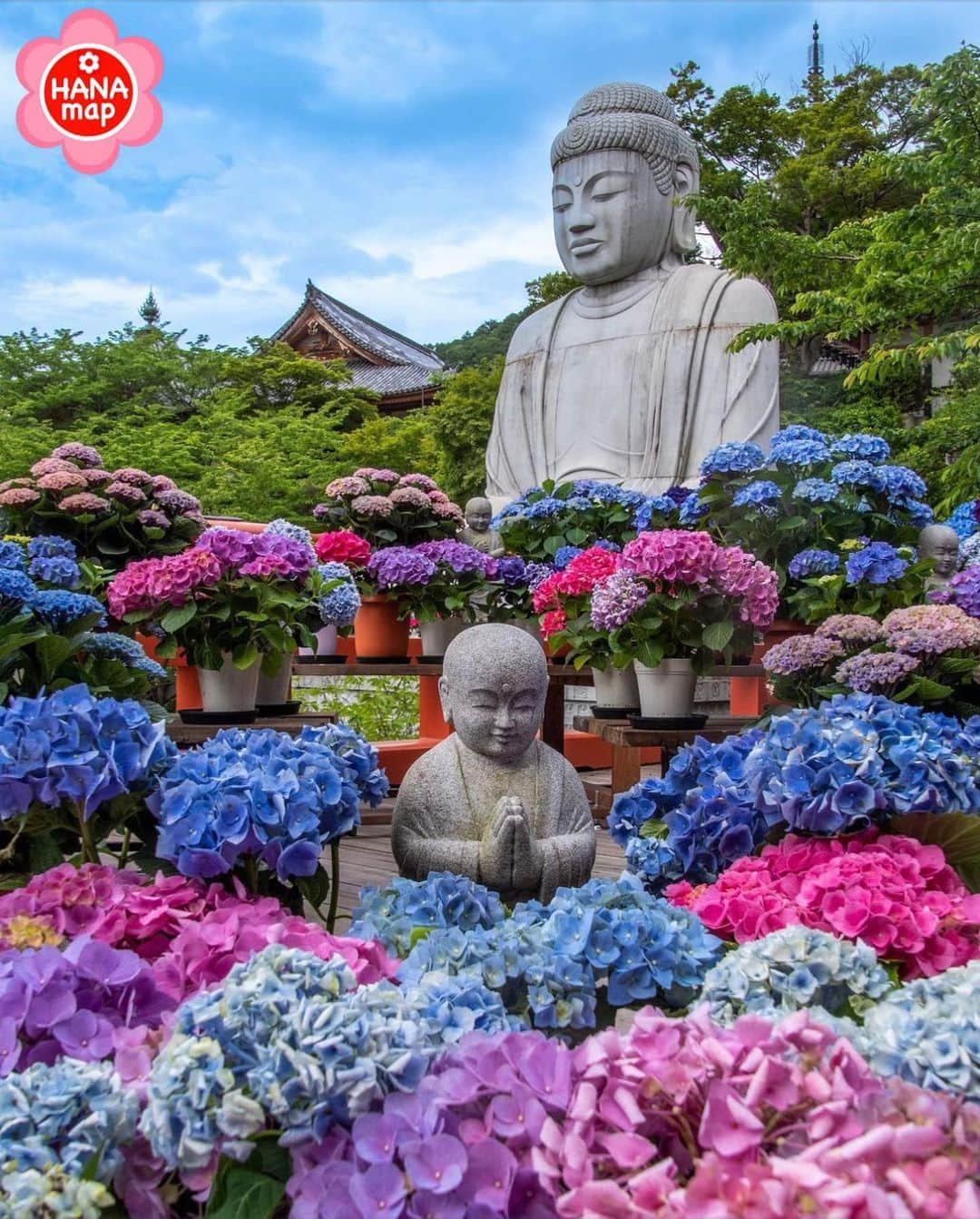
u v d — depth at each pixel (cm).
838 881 202
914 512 433
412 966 175
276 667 357
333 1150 130
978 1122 116
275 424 1666
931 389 1149
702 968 186
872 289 677
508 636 251
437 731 524
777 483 430
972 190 630
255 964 145
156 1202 135
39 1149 127
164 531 517
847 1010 170
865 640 319
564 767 258
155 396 1706
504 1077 131
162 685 424
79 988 161
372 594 453
